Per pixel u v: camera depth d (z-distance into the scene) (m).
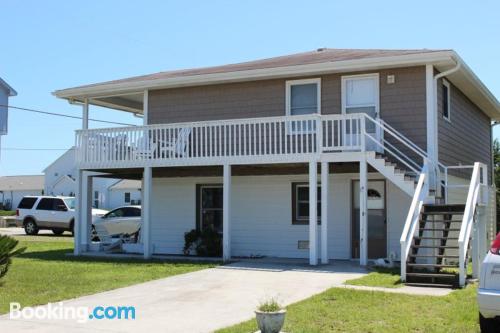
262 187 18.19
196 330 7.98
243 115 18.20
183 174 19.14
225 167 16.06
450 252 15.27
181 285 11.70
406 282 11.49
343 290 10.55
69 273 13.39
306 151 15.84
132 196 54.88
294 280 12.23
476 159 21.72
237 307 9.53
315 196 14.93
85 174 18.91
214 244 17.69
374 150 16.12
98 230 21.23
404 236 11.71
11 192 70.06
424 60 15.50
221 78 17.91
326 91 17.16
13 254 11.35
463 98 19.83
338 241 17.05
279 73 17.14
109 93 19.80
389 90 16.41
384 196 16.53
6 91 17.28
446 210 12.98
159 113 19.38
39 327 8.20
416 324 7.95
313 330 7.63
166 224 19.50
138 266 14.77
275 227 17.94
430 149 15.72
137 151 17.33
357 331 7.63
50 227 29.94
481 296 7.06
